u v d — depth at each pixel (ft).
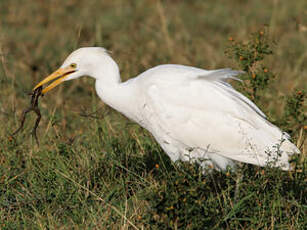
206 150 31.81
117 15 65.36
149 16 65.98
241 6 69.77
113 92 33.24
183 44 58.23
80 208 31.24
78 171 34.14
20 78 48.26
